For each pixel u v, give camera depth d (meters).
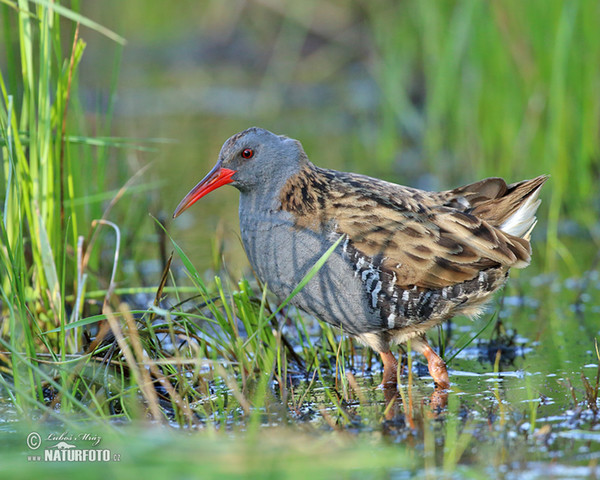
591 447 7.43
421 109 24.11
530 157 17.53
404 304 9.62
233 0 33.34
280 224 9.87
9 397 9.31
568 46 16.11
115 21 33.69
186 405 8.63
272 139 10.03
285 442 7.43
